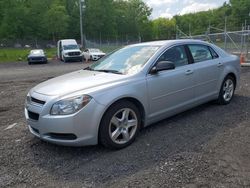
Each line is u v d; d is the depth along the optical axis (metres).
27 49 56.81
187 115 6.16
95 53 34.38
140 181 3.67
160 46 5.60
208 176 3.71
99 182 3.72
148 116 5.09
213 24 99.38
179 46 5.83
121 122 4.65
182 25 111.31
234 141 4.73
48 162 4.33
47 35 70.31
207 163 4.02
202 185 3.52
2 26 65.69
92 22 77.00
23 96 9.52
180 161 4.12
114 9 86.25
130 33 93.75
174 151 4.45
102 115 4.41
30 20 68.56
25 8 67.81
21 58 39.38
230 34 19.78
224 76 6.65
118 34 90.62
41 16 68.69
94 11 76.81
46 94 4.51
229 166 3.93
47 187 3.68
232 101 7.20
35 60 30.52
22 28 67.38
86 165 4.18
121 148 4.67
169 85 5.35
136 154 4.43
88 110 4.30
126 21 92.75
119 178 3.78
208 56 6.44
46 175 3.96
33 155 4.58
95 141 4.44
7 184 3.77
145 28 98.81
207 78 6.20
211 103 6.94
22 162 4.36
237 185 3.50
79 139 4.29
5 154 4.64
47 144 4.97
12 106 8.03
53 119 4.27
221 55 6.78
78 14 76.00
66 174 3.96
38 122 4.45
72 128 4.23
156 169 3.94
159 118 5.33
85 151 4.63
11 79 15.39
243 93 8.05
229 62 6.86
